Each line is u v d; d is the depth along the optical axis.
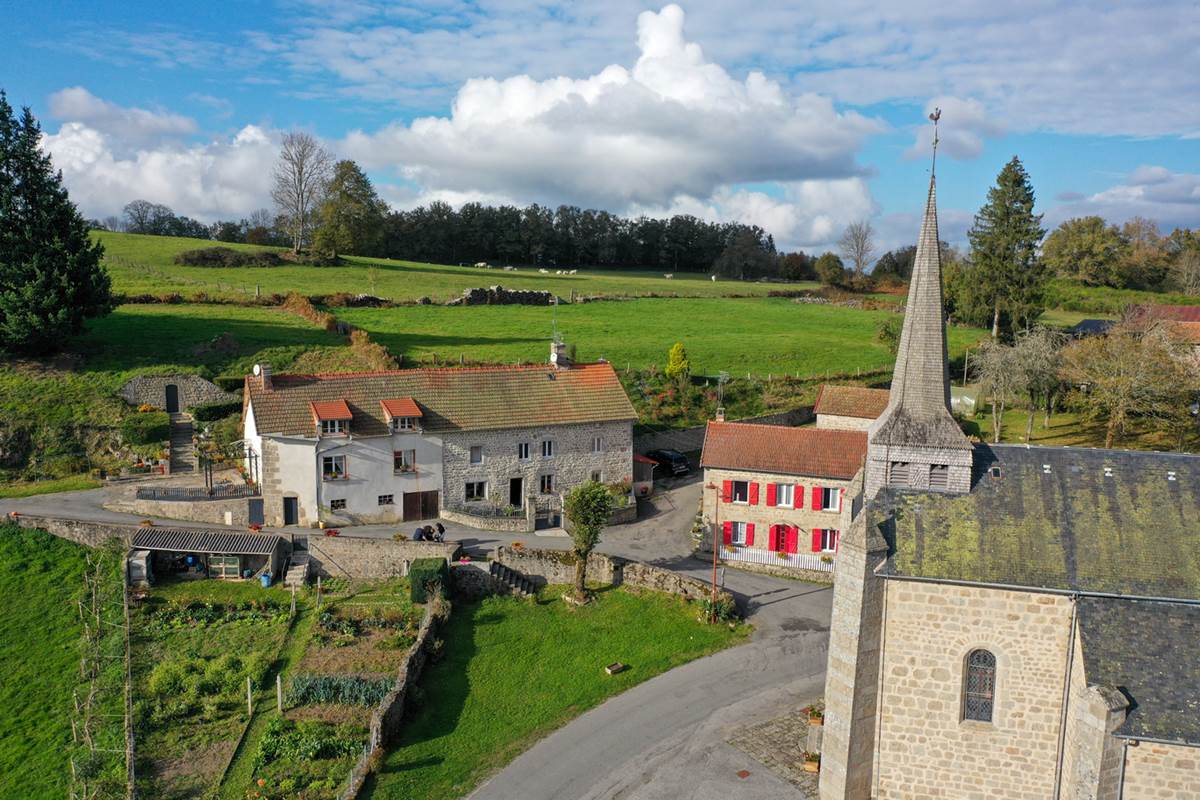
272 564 46.56
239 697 35.56
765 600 45.56
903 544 27.23
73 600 42.88
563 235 190.50
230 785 29.94
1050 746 26.47
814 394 83.12
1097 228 142.62
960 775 27.16
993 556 26.59
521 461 57.88
